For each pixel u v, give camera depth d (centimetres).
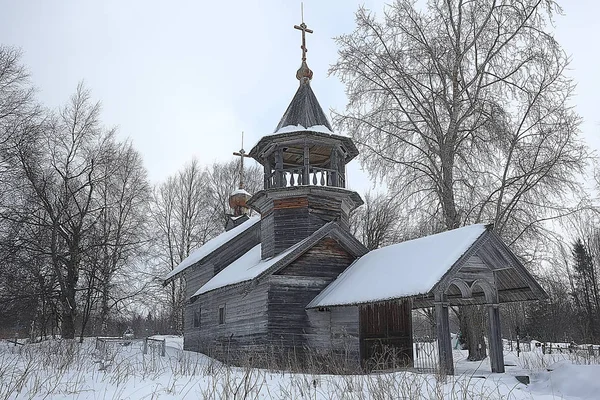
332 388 1105
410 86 2561
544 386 1323
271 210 2325
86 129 3456
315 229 2242
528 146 2366
